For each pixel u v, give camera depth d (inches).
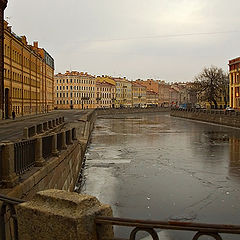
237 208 563.2
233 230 130.3
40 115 2655.0
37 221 147.1
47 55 3843.5
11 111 2161.7
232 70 3353.8
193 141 1528.1
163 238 436.1
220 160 1025.5
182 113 3855.8
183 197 631.8
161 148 1309.1
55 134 510.3
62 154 536.4
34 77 3006.9
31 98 2856.8
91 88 5782.5
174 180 770.8
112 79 6579.7
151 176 814.5
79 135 1261.1
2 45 1835.6
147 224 138.8
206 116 2950.3
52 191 157.5
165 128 2327.8
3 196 178.5
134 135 1834.4
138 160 1039.6
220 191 671.8
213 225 132.7
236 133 1883.6
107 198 635.5
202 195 642.8
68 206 142.9
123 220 141.0
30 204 152.5
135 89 7165.4
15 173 308.3
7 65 2094.0
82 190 700.0
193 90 4227.4
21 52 2463.1
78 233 136.3
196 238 135.2
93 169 909.8
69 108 5452.8
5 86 2053.4
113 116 4377.5
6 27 2092.8
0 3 1750.7
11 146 301.7
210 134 1844.2
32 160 389.7
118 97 6599.4
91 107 5782.5
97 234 143.2
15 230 169.5
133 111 5369.1
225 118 2464.3
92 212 142.5
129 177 805.9
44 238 145.1
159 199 621.3
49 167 417.1
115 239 141.9
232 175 818.2
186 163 982.4
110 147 1349.7
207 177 797.2
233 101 3316.9
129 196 644.7
